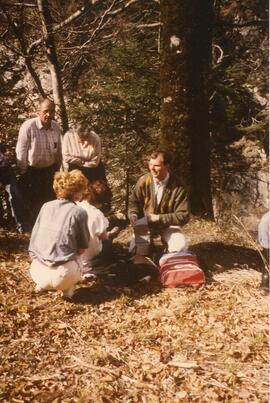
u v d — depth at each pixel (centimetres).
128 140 1236
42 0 1104
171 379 393
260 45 1387
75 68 1390
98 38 1259
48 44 1143
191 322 476
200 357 422
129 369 408
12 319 469
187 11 745
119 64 1233
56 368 406
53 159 691
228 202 1401
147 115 1230
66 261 490
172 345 441
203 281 550
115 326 470
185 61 754
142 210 584
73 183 504
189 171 767
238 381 388
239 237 721
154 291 542
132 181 1264
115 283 556
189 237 705
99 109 1242
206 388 382
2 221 777
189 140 765
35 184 692
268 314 487
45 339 445
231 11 1356
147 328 470
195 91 762
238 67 1222
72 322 475
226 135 1249
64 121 1169
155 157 562
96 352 423
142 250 572
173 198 570
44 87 1424
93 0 1140
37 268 502
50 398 369
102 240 576
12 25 1133
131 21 1315
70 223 492
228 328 464
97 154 703
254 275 589
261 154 1277
